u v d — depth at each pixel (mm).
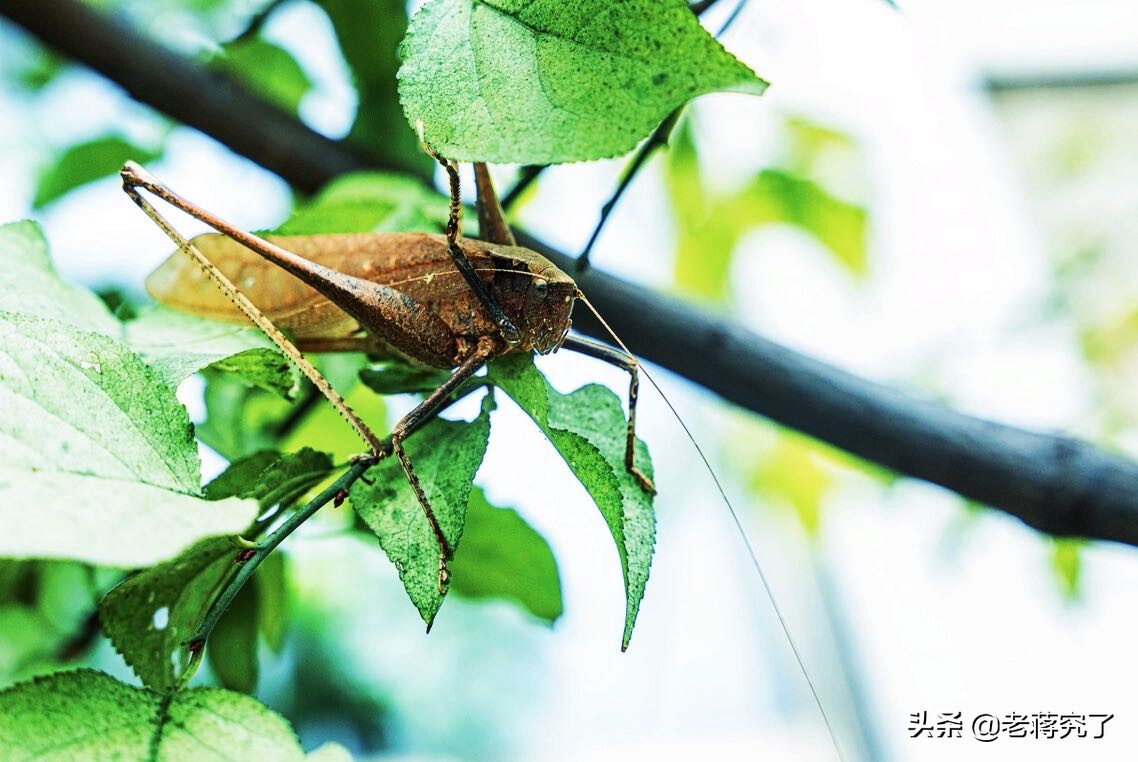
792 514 367
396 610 451
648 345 251
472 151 195
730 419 353
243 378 217
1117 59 501
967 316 402
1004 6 504
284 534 203
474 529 233
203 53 265
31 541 182
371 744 440
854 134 289
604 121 194
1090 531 246
